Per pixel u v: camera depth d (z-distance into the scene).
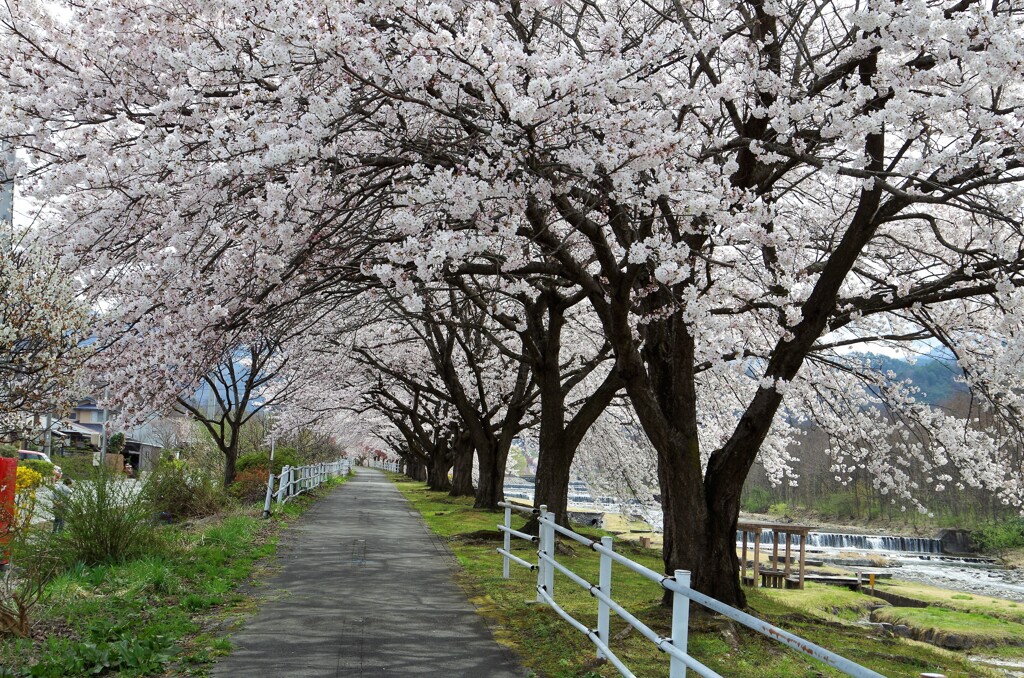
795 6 8.75
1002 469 12.02
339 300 9.66
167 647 5.98
